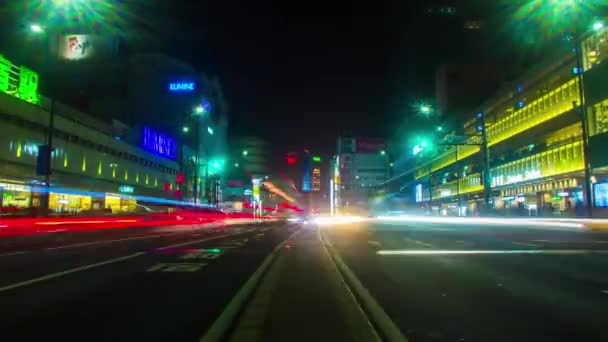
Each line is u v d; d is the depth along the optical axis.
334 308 7.27
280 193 198.75
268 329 6.00
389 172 135.75
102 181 54.16
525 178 53.59
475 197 68.31
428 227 42.50
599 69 39.53
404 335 5.64
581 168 42.50
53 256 15.36
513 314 6.77
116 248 18.73
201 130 98.19
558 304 7.46
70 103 71.44
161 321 6.43
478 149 66.75
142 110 88.44
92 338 5.58
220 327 6.01
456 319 6.47
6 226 22.19
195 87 92.06
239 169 139.75
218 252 16.84
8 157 37.34
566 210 44.28
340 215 148.38
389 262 13.34
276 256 15.31
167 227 36.75
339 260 13.70
